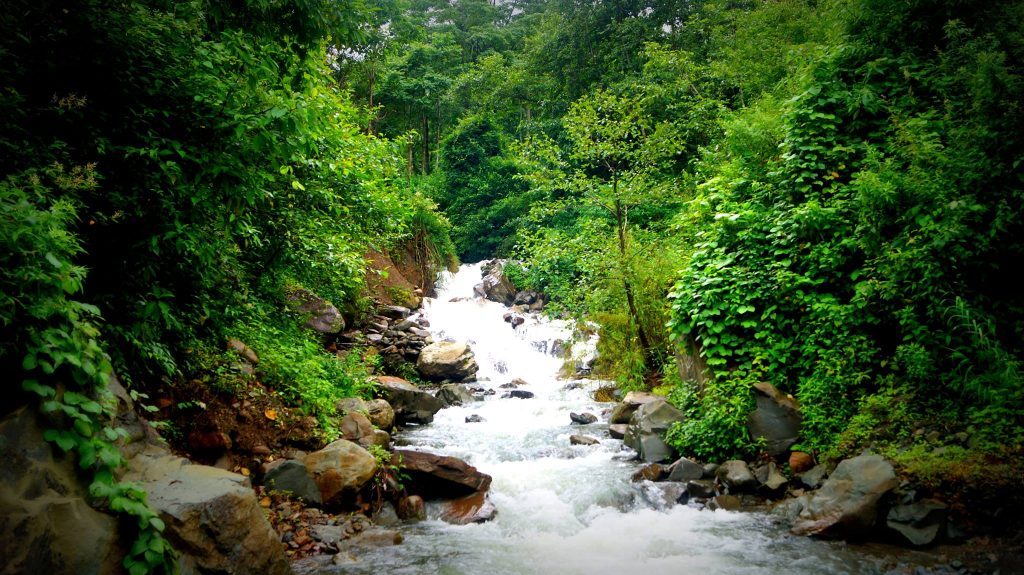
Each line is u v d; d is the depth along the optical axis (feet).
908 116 24.94
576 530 19.43
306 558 16.69
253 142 15.28
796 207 26.30
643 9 95.55
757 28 60.49
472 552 17.62
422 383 47.57
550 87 107.24
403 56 108.37
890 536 16.89
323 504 19.42
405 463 22.34
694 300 27.55
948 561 15.23
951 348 19.98
